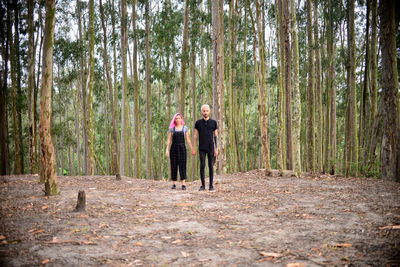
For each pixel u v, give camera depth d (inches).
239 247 126.8
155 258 115.4
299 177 423.2
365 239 132.0
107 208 205.8
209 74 984.9
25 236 141.6
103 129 1299.2
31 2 525.0
